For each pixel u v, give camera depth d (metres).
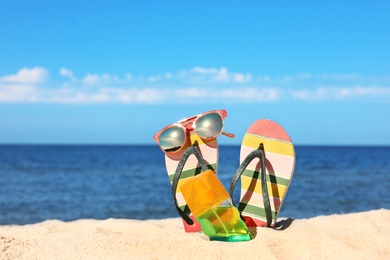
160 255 0.84
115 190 4.18
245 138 0.99
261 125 0.98
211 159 1.01
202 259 0.81
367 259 0.80
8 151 22.06
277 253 0.82
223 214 0.89
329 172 6.07
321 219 1.18
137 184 4.74
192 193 0.89
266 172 0.97
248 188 0.98
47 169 7.35
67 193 3.93
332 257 0.80
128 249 0.86
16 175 6.00
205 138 1.00
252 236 0.91
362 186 4.11
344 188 3.96
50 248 0.87
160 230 1.13
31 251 0.86
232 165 7.79
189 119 1.04
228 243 0.88
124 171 6.84
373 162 9.50
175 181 0.96
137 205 3.17
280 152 0.96
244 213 0.98
